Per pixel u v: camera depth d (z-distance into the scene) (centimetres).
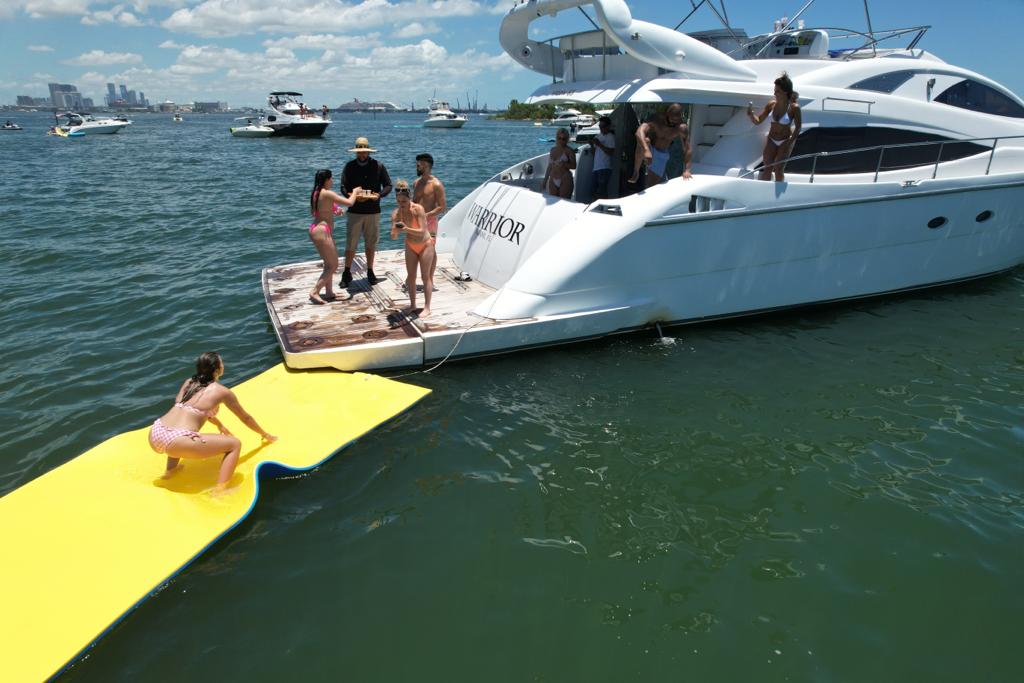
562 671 327
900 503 459
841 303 823
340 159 3528
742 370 659
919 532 430
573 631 350
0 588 354
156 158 3500
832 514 447
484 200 876
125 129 8619
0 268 1034
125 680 322
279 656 336
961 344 724
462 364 660
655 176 754
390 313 705
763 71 806
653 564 400
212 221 1466
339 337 642
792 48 881
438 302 739
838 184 748
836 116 783
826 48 877
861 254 796
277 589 379
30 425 556
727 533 428
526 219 773
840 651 340
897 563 402
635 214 680
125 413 577
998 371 662
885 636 350
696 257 715
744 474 492
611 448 523
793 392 616
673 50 721
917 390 622
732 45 887
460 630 351
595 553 409
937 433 549
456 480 482
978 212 841
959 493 471
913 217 804
